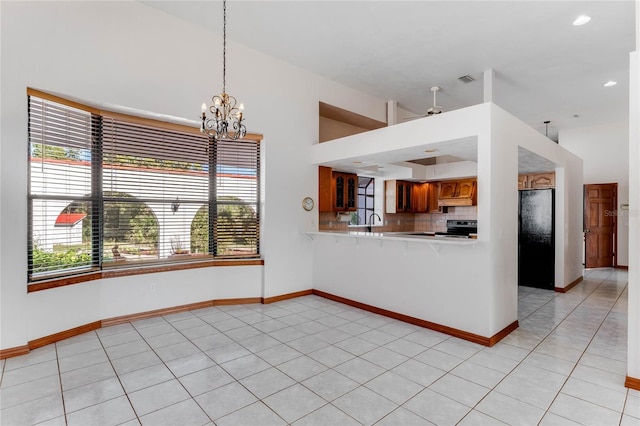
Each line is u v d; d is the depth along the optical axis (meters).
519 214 6.03
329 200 5.48
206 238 4.52
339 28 3.92
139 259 3.98
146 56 3.67
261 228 4.74
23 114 2.96
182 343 3.26
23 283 2.97
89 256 3.62
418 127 3.79
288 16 3.72
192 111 4.00
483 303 3.28
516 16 3.57
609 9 3.40
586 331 3.66
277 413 2.15
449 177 7.39
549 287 5.64
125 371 2.68
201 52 4.07
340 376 2.62
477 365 2.82
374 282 4.32
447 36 4.01
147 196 4.00
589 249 7.66
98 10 3.36
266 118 4.64
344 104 5.54
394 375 2.65
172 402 2.26
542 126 7.79
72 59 3.20
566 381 2.56
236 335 3.48
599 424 2.04
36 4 3.00
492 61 4.59
